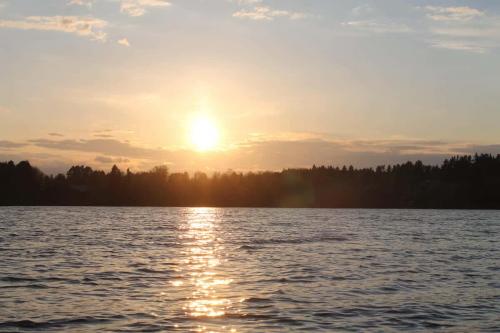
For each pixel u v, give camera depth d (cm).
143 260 5156
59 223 11906
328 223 13038
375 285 3819
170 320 2778
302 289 3638
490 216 18125
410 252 6203
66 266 4653
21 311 2933
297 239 7962
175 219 14788
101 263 4881
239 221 13925
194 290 3575
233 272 4406
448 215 18925
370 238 8288
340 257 5572
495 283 3953
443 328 2691
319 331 2612
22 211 19388
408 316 2906
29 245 6562
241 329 2634
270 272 4412
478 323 2786
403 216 17850
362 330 2639
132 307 3052
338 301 3256
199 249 6341
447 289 3688
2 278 3956
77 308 3019
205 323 2730
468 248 6806
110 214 17762
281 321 2780
